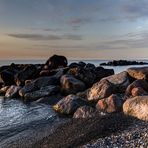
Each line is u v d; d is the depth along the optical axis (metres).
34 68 54.38
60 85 44.09
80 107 26.95
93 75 47.19
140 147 15.04
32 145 19.58
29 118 29.56
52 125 25.28
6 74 55.38
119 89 33.72
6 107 36.75
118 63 154.50
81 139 18.41
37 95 41.56
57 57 62.47
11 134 23.72
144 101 22.19
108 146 16.05
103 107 26.52
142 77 35.03
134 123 20.11
